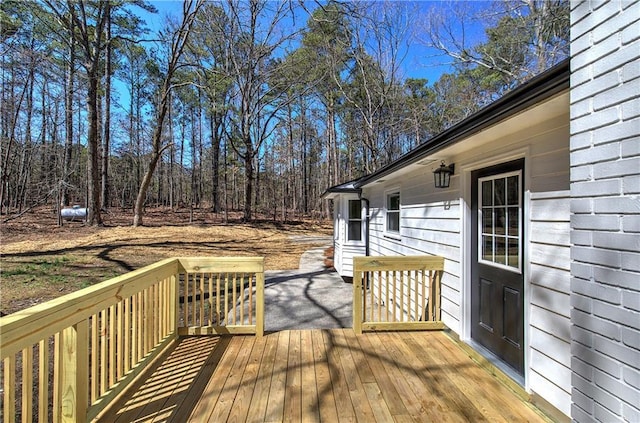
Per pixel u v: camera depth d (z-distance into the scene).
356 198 7.70
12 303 4.85
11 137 13.15
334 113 20.55
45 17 12.45
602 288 1.47
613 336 1.41
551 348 2.17
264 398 2.39
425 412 2.21
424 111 17.67
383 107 17.05
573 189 1.63
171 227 14.09
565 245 2.07
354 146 21.50
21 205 16.47
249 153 17.91
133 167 24.91
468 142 2.90
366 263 3.69
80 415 2.00
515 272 2.62
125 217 18.11
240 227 16.17
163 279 3.23
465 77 13.16
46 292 5.42
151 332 3.00
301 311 5.02
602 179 1.47
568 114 2.05
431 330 3.74
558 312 2.12
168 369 2.84
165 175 27.31
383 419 2.14
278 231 16.98
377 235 6.79
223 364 2.93
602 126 1.46
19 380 3.16
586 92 1.55
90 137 13.24
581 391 1.58
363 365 2.91
